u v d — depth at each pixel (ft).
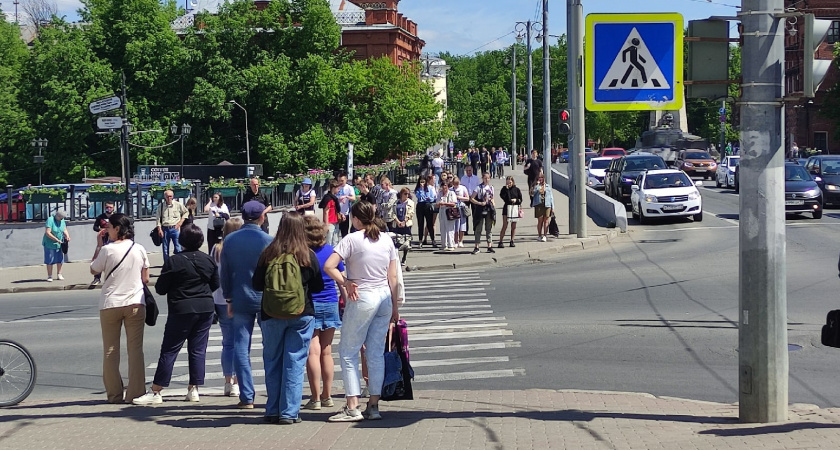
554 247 79.05
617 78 32.96
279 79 195.83
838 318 23.09
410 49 250.98
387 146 208.64
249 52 205.26
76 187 89.81
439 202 80.38
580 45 82.28
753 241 24.14
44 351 42.06
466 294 56.59
